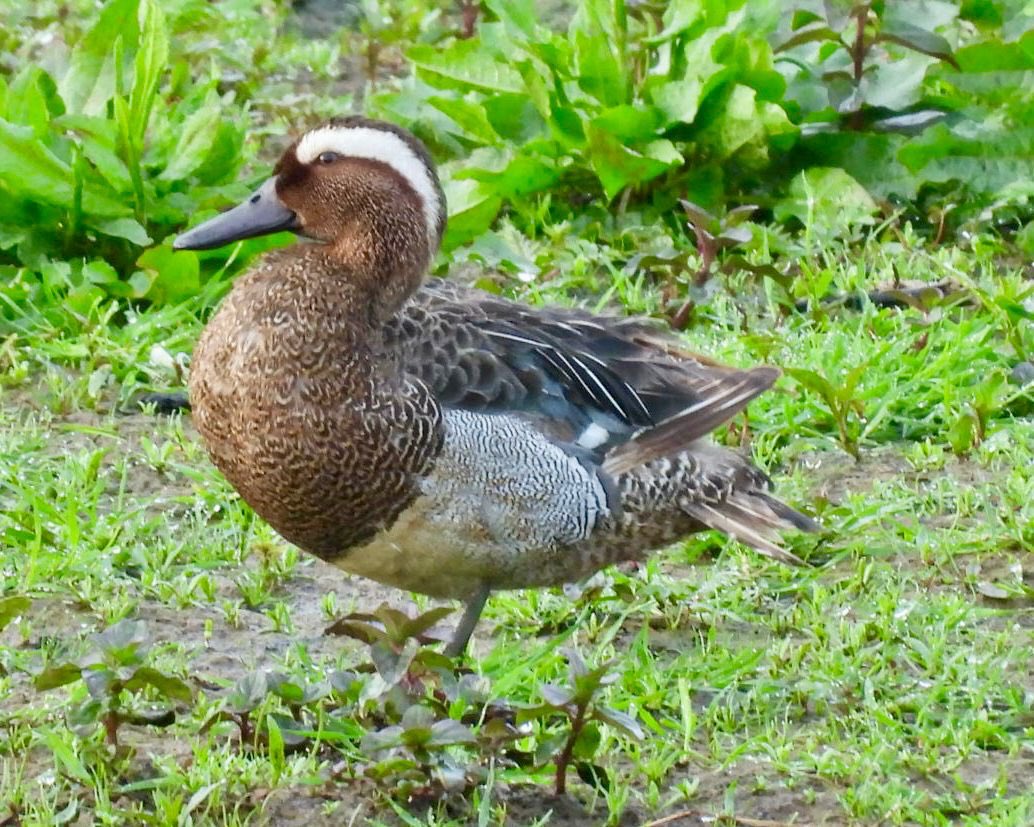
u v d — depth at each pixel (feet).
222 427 31.50
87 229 44.86
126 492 37.45
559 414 32.24
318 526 31.48
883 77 50.96
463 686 27.63
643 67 50.52
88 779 27.22
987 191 49.73
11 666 30.91
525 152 49.21
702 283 44.60
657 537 32.94
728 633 33.19
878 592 33.91
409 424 30.81
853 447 39.22
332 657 31.94
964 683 31.37
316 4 64.85
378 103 51.72
